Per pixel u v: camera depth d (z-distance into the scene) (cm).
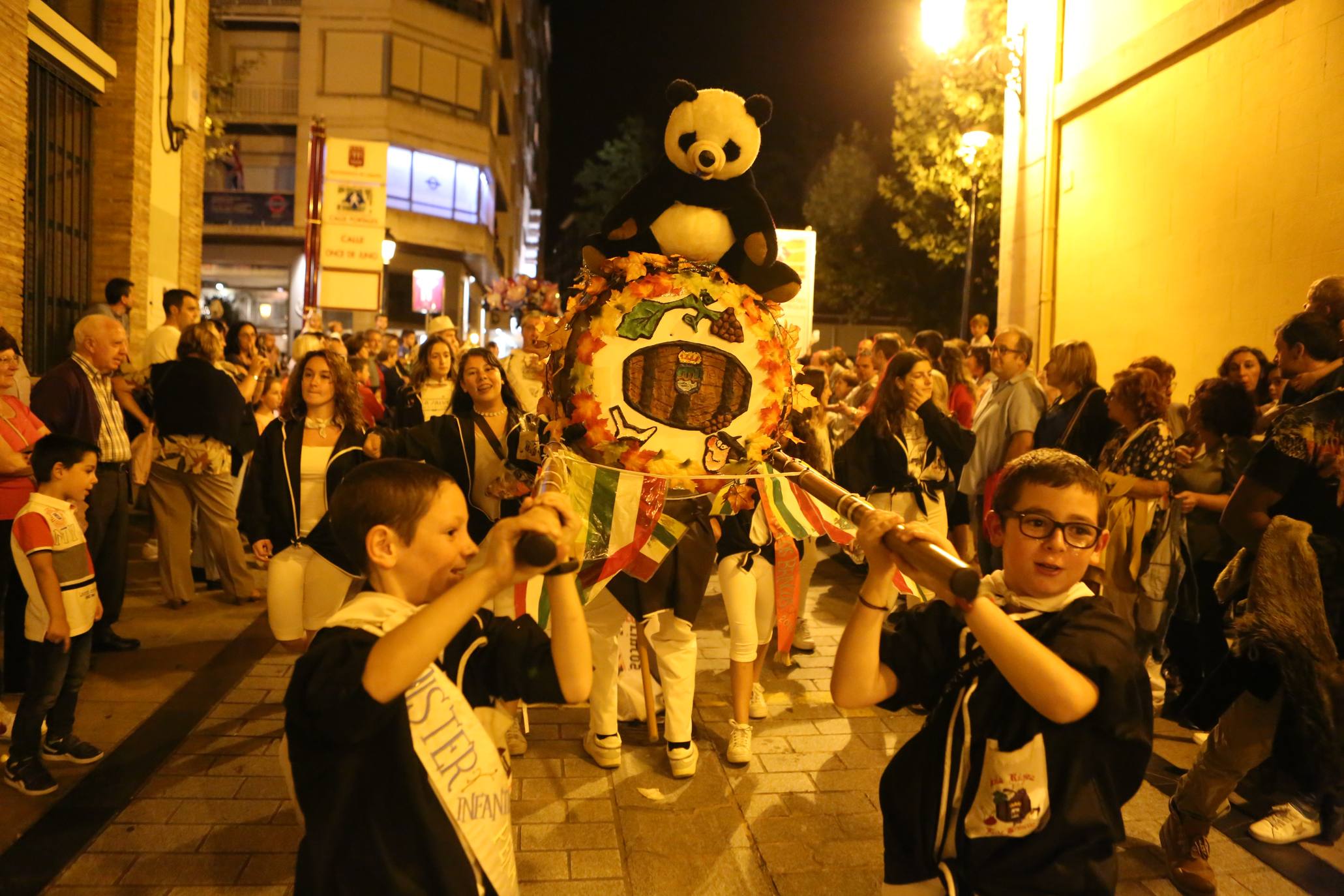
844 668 218
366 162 1483
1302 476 356
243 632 653
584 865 362
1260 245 784
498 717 211
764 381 396
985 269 2170
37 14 801
